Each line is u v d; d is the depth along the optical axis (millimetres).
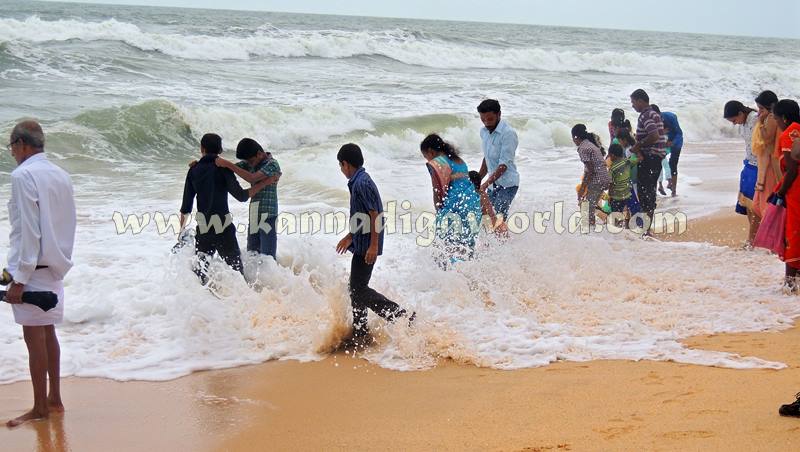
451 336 5934
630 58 38156
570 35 74625
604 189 9891
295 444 4254
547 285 7215
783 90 32250
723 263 8438
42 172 4543
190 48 28266
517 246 7582
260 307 6633
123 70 23234
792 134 6863
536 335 6074
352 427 4449
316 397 4984
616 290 7281
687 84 31516
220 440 4352
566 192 12273
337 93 23344
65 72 22016
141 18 53281
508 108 22922
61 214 4645
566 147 19047
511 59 35562
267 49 30203
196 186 6965
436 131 18609
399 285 7484
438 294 7020
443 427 4359
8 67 21594
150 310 6773
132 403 4961
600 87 29484
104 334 6293
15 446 4312
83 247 8805
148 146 15781
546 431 4168
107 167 14000
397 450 4074
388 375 5367
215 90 21938
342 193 12172
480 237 7484
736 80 32906
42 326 4684
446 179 7246
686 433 3949
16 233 4543
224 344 6059
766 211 7320
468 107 22438
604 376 5070
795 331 6055
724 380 4828
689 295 7148
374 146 17344
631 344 5797
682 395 4582
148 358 5785
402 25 85062
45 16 48438
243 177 7129
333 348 5938
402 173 14711
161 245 9047
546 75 33156
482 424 4352
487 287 7094
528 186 12875
